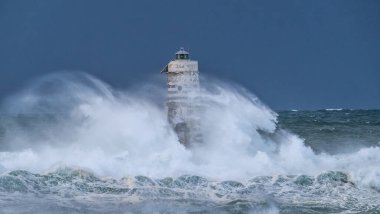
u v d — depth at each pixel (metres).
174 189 83.62
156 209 76.69
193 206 78.44
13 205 75.06
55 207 75.19
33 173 83.50
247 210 78.31
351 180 88.81
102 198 79.00
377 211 79.69
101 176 85.94
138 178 84.62
